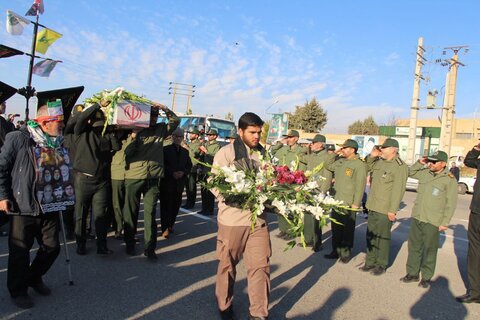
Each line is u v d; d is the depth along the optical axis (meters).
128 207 5.52
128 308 3.94
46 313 3.73
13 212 3.75
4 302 3.88
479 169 4.95
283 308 4.25
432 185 5.20
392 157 5.59
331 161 6.89
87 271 4.88
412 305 4.59
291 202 3.41
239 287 4.68
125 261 5.33
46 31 6.63
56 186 3.97
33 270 4.05
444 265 6.38
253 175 3.47
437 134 41.22
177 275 4.92
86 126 5.06
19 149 3.78
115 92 4.65
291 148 8.62
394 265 6.13
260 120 3.64
